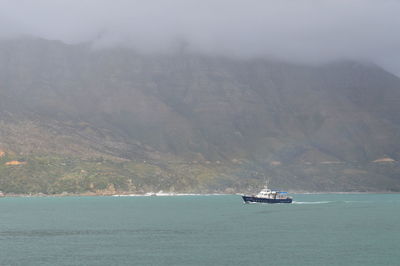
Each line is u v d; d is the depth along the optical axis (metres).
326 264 135.75
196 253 150.25
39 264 134.75
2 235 188.88
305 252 152.12
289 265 134.62
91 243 168.50
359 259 141.88
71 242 170.62
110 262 137.62
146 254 148.25
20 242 170.75
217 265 134.50
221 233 194.62
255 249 156.88
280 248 158.88
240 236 185.50
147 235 188.50
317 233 194.75
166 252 151.50
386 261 139.38
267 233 194.50
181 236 185.62
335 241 173.25
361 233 195.12
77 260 139.88
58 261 138.38
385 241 173.62
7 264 134.88
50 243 168.38
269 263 136.88
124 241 172.88
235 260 140.50
